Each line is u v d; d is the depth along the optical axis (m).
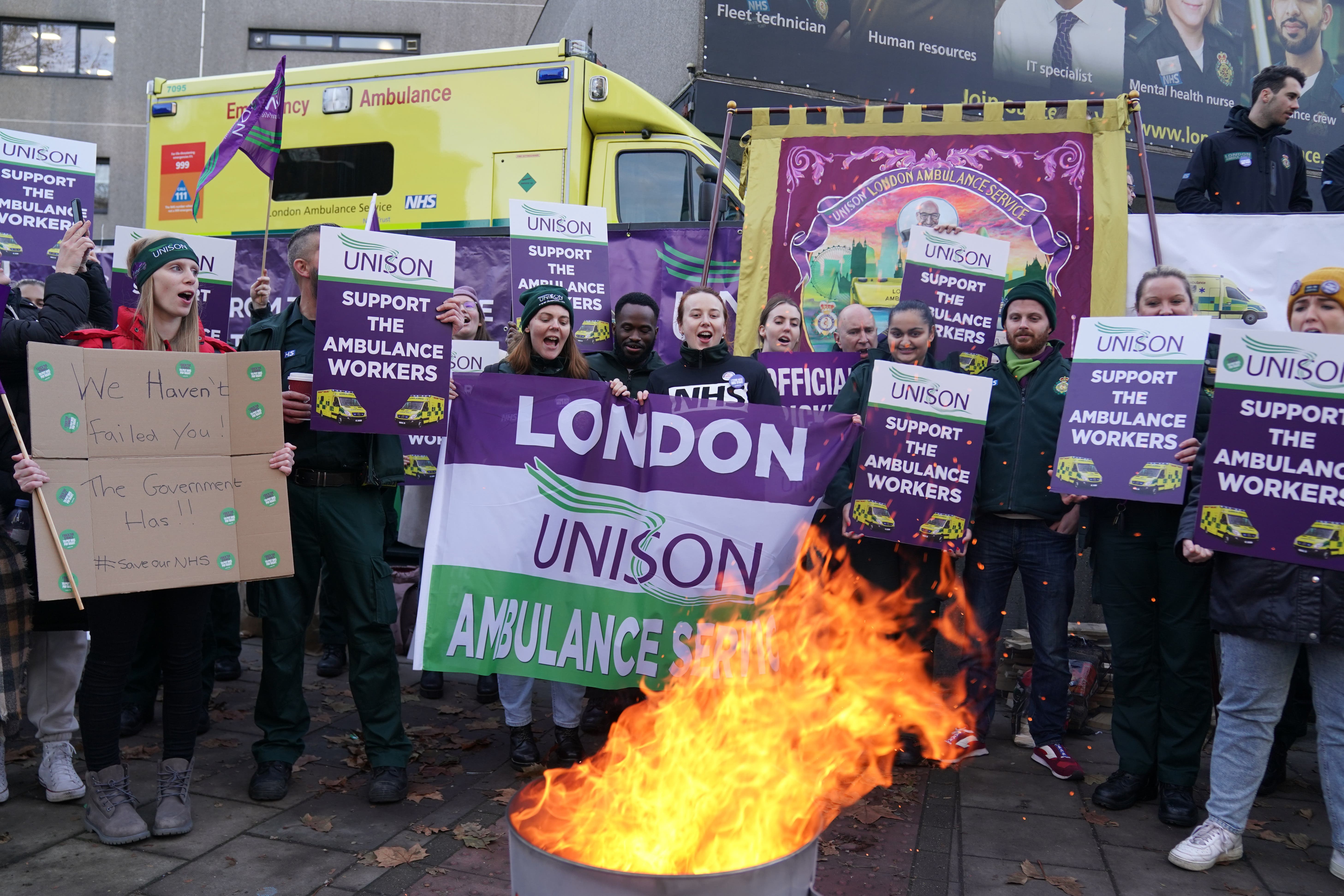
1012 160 4.86
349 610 3.61
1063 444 3.68
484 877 2.96
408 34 21.61
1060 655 4.04
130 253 3.35
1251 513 3.09
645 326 4.37
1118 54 10.29
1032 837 3.39
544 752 4.14
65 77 21.39
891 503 3.94
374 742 3.60
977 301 4.34
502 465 3.55
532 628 3.51
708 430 3.53
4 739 3.45
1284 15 10.80
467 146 7.74
